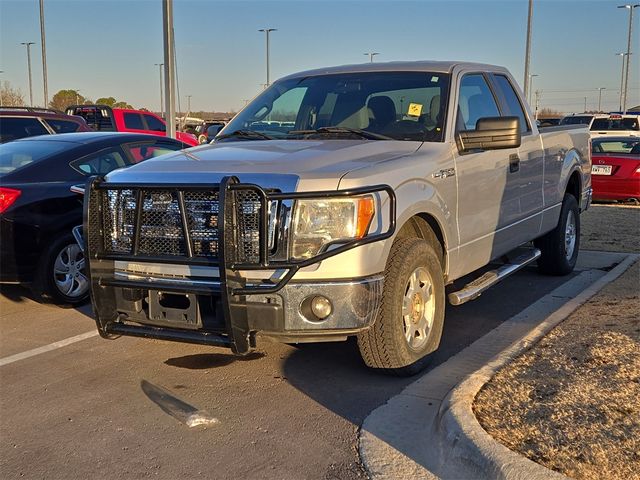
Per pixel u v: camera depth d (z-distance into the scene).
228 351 5.61
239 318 4.25
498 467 3.35
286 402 4.58
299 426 4.22
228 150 5.09
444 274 5.32
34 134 12.62
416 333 4.96
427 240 5.22
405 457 3.81
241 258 4.25
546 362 4.70
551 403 4.04
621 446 3.53
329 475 3.65
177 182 4.45
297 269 4.14
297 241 4.20
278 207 4.20
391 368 4.75
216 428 4.21
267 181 4.28
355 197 4.22
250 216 4.23
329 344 5.75
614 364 4.60
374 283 4.33
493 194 5.98
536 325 6.06
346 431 4.15
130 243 4.59
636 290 6.80
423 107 5.62
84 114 20.03
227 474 3.67
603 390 4.20
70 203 7.03
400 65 6.16
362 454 3.86
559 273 8.04
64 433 4.18
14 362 5.43
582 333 5.32
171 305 4.54
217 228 4.27
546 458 3.43
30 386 4.93
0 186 6.68
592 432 3.68
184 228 4.34
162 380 5.02
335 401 4.58
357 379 4.96
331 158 4.68
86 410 4.51
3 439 4.11
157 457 3.87
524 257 7.01
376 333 4.63
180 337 4.43
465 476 3.50
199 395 4.72
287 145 5.19
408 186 4.71
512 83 6.95
